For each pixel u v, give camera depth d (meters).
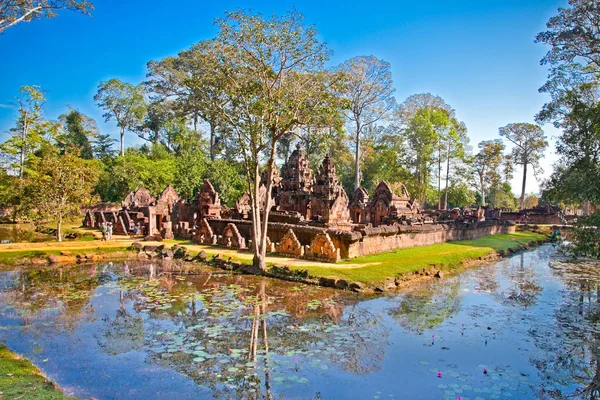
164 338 11.73
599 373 10.12
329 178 33.81
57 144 68.19
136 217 38.09
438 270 22.55
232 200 51.47
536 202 101.88
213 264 23.30
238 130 21.12
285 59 20.02
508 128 75.06
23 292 17.00
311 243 23.06
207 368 9.84
